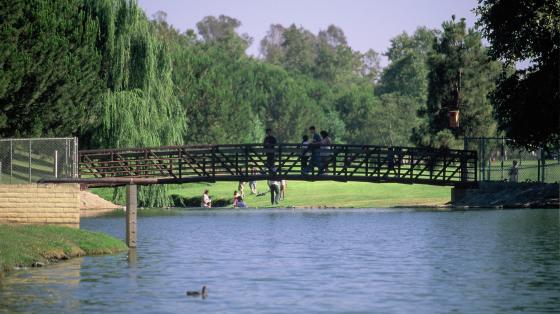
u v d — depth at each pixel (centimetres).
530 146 7400
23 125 6994
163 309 2589
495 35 7019
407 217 6381
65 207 4609
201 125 16038
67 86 7238
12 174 4838
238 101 17488
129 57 8119
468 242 4472
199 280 3153
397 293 2880
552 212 6500
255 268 3494
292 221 6166
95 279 3139
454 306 2655
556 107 6794
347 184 10475
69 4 7781
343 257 3888
